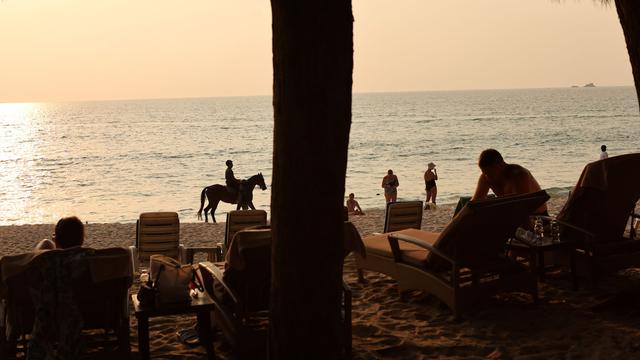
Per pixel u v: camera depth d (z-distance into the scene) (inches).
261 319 217.6
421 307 253.1
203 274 225.1
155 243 370.6
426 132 3267.7
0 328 185.5
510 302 254.8
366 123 4308.6
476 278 236.7
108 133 3900.1
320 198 139.4
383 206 1082.1
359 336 222.1
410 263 254.5
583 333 215.6
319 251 141.4
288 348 145.3
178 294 195.2
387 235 284.7
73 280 177.2
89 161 2106.3
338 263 144.1
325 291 143.5
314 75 135.2
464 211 223.0
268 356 150.0
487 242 238.8
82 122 5979.3
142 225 367.9
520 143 2488.9
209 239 655.8
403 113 6063.0
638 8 205.0
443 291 236.7
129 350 189.6
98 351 193.9
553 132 3083.2
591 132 3041.3
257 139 3056.1
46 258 175.6
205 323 202.7
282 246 142.8
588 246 262.1
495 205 224.7
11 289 180.5
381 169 1697.8
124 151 2480.3
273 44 138.8
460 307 231.5
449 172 1599.4
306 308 143.3
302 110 136.3
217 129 4065.0
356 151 2251.5
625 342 204.8
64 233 184.9
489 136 2901.1
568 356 196.7
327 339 145.1
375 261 272.2
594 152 2078.0
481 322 231.8
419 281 247.8
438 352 205.0
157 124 4985.2
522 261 307.1
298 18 134.0
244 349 196.1
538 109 6397.6
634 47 207.8
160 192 1362.0
